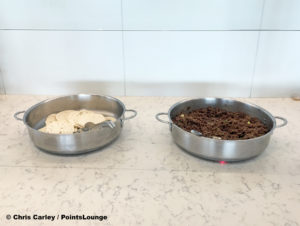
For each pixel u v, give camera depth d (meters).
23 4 1.00
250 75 1.11
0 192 0.67
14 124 0.96
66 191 0.68
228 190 0.68
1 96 1.16
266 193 0.67
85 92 1.16
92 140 0.77
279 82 1.12
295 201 0.65
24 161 0.78
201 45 1.06
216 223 0.59
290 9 0.99
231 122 0.87
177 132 0.78
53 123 0.86
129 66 1.11
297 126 0.95
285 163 0.78
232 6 0.99
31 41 1.07
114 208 0.63
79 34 1.05
